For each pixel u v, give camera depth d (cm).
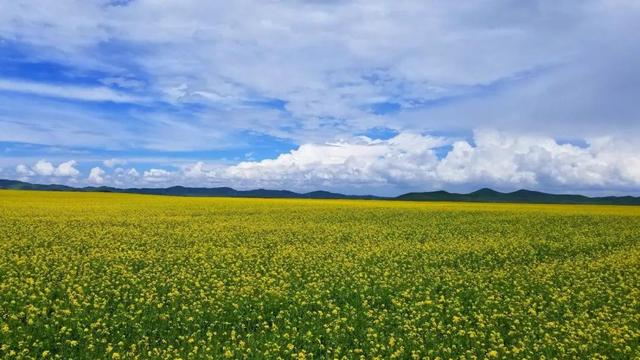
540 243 2855
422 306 1541
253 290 1656
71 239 2639
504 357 1166
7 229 2927
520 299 1659
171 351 1169
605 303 1633
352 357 1152
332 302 1595
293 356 1142
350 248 2577
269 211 4784
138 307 1483
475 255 2462
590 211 5497
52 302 1485
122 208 4825
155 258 2194
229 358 1134
